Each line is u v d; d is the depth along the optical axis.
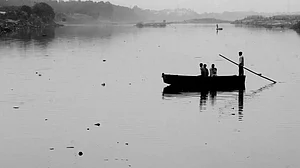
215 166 19.11
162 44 90.69
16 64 51.44
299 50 72.81
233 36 124.25
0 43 84.25
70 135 23.27
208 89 36.59
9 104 30.33
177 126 25.06
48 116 27.17
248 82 40.19
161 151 20.91
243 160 19.80
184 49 77.38
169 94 34.28
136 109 29.17
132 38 114.38
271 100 32.09
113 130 24.22
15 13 184.00
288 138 22.89
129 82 39.75
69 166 19.00
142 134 23.53
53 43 87.81
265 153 20.70
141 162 19.48
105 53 68.00
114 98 32.69
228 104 30.78
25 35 117.44
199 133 23.75
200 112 28.41
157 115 27.56
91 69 48.34
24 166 18.97
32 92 34.53
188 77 36.53
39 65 50.97
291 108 29.50
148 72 46.44
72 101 31.50
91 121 26.06
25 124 25.28
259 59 59.44
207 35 133.38
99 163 19.36
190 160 19.77
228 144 21.94
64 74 44.22
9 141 22.20
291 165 19.20
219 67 51.22
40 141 22.25
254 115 27.61
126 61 56.84
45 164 19.20
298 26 182.25
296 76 43.47
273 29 184.50
